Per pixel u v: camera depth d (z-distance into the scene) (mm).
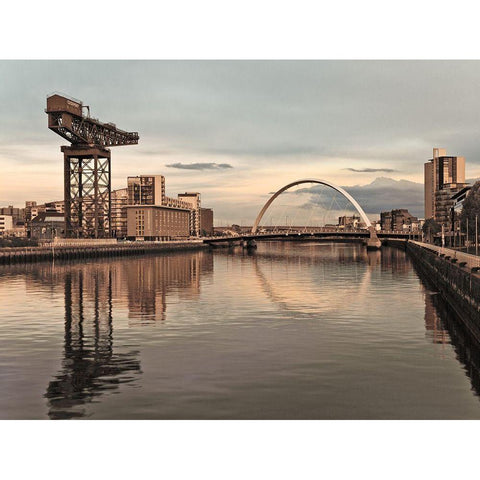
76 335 40156
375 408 23891
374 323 44625
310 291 70000
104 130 171625
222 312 51312
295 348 35219
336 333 40281
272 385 27047
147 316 49062
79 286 77250
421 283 79312
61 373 29562
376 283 80250
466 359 32219
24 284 80000
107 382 27750
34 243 196750
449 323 44500
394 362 31547
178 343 37000
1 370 30250
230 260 157000
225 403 24484
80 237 176750
